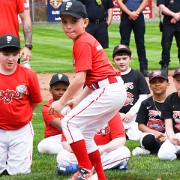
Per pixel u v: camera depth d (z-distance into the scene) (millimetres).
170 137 7570
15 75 6895
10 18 7965
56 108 5910
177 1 14461
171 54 21234
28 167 7004
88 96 6020
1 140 6969
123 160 6871
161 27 14766
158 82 8328
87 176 5875
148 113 8414
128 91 9352
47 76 15734
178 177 6426
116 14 33281
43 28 30375
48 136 8156
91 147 6086
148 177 6441
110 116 6105
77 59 5898
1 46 6695
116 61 9438
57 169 6711
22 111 6934
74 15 5879
